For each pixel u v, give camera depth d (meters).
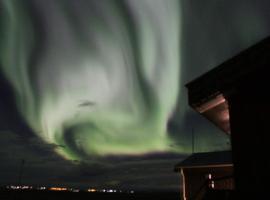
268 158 5.53
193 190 17.41
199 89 6.81
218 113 7.71
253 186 5.54
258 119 5.85
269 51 5.91
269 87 5.89
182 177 18.20
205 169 17.33
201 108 7.16
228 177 6.66
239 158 5.83
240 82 6.23
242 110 6.09
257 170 5.58
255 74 6.12
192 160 18.73
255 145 5.74
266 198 5.35
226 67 6.44
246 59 6.17
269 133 5.65
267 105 5.82
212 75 6.63
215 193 6.11
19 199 49.22
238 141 5.95
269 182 5.40
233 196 5.76
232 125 6.13
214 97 6.62
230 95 6.35
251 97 6.05
